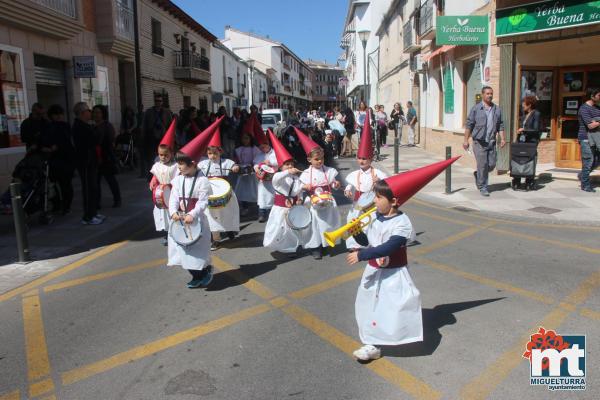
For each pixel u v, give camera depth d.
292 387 3.54
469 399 3.35
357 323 4.32
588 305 4.77
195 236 5.26
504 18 11.98
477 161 10.38
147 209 10.21
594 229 7.63
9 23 11.77
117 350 4.19
